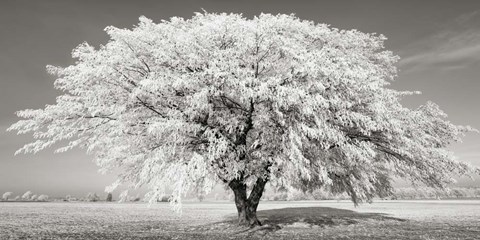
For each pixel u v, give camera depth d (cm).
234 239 1644
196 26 1858
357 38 2033
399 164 1970
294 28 1811
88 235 1800
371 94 1778
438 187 2097
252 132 1891
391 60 2186
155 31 1798
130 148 1834
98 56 1686
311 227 2153
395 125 1727
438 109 2034
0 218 2852
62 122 1752
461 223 2508
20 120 1714
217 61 1574
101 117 1841
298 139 1541
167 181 1515
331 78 1642
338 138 1691
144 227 2227
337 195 2455
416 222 2569
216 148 1617
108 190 1767
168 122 1514
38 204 5956
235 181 1998
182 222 2597
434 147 1983
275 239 1642
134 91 1628
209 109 1655
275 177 1634
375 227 2197
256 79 1570
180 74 1672
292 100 1491
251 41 1594
